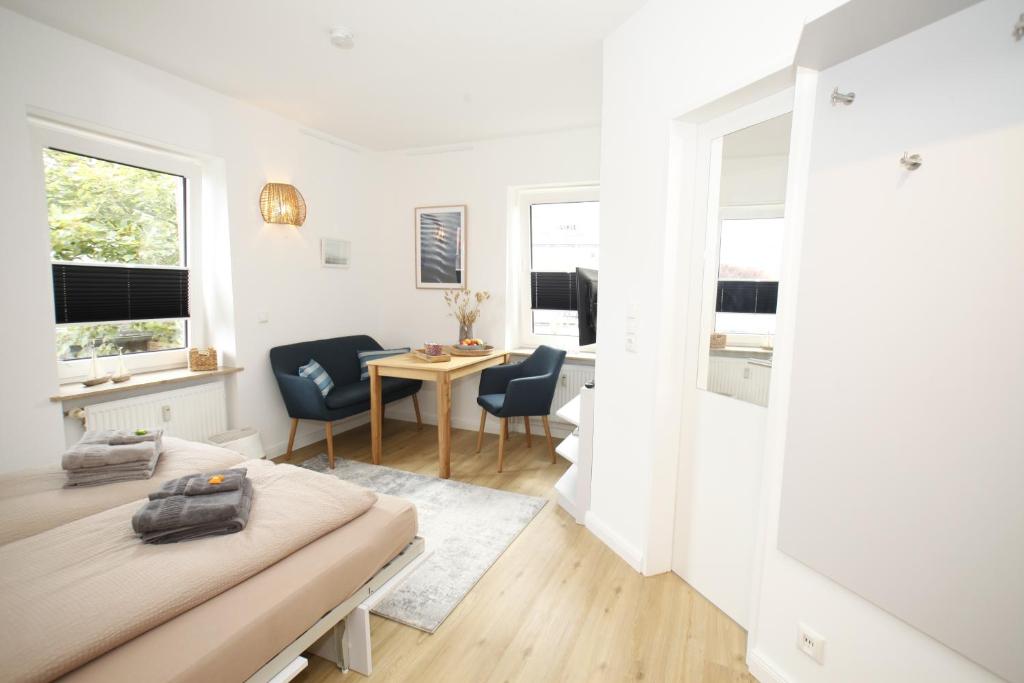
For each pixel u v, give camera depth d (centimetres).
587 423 263
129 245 295
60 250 263
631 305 226
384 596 166
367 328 462
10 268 231
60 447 251
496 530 261
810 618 145
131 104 270
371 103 333
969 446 104
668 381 211
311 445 403
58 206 261
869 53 122
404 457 376
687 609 198
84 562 131
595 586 213
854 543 129
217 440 308
